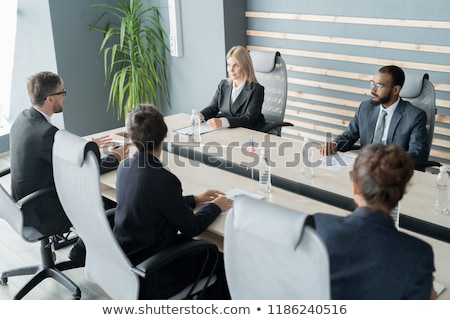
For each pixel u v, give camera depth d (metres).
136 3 5.41
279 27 5.02
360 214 1.67
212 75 5.39
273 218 1.58
